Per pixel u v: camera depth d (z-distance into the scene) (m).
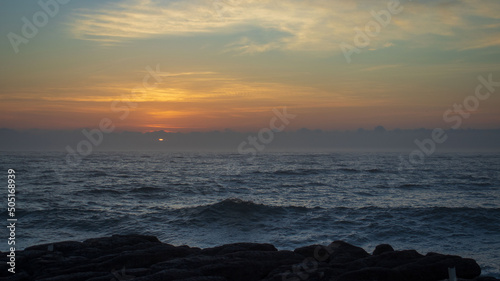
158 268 6.15
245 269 6.20
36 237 14.53
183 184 35.78
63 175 46.31
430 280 5.93
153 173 51.16
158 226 16.27
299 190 31.38
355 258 7.09
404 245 12.93
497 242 13.21
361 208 20.08
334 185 35.25
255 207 19.41
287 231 15.12
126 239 8.42
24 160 86.19
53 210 19.72
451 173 50.50
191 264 6.29
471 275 6.21
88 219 17.81
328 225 16.19
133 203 24.50
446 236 14.10
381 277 5.70
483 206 23.02
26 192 28.80
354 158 107.88
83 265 6.63
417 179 41.50
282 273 5.97
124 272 6.05
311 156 126.25
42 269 6.64
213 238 14.09
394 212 18.72
